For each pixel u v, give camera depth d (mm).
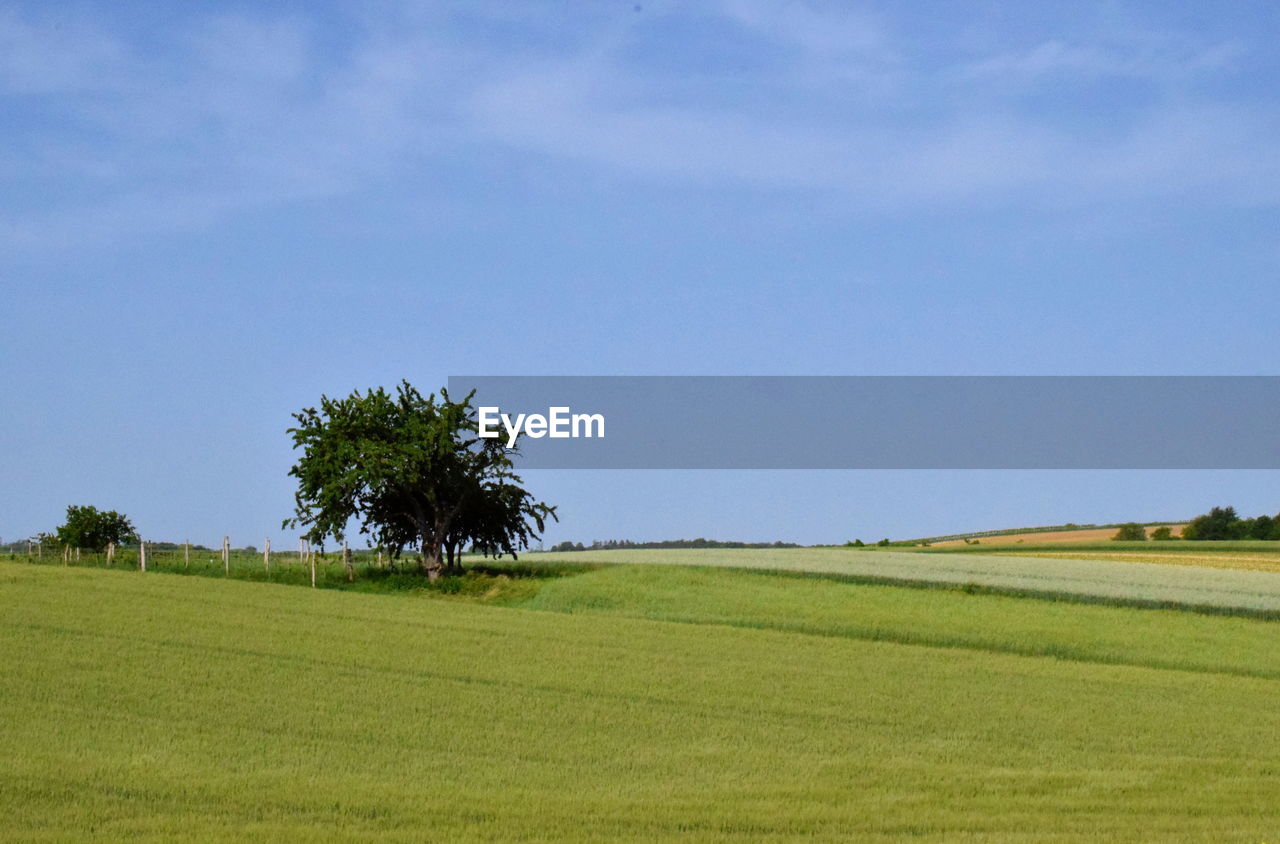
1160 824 17625
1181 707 28984
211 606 38812
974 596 48531
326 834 16094
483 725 23797
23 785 18078
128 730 22078
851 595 48875
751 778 20328
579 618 41031
